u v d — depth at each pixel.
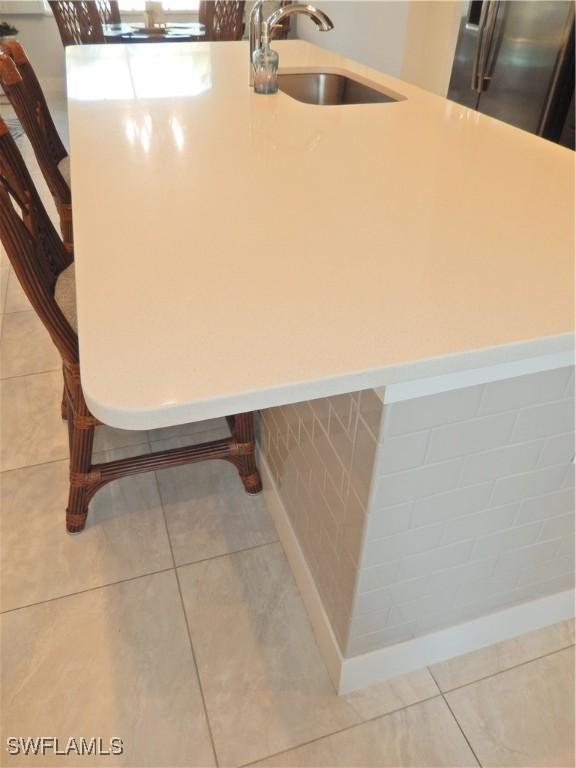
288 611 1.41
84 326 0.65
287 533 1.49
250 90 1.83
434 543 1.05
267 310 0.68
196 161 1.18
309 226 0.90
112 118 1.46
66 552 1.53
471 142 1.37
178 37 3.70
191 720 1.20
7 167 1.23
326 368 0.60
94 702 1.22
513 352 0.66
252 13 1.70
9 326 2.41
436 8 3.58
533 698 1.27
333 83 2.30
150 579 1.47
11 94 1.58
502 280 0.77
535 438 0.95
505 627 1.34
